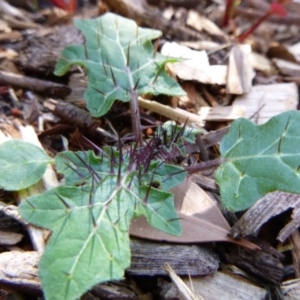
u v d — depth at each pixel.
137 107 0.20
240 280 0.18
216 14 0.30
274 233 0.19
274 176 0.17
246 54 0.26
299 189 0.17
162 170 0.17
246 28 0.30
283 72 0.26
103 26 0.23
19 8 0.28
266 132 0.18
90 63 0.21
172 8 0.30
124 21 0.23
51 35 0.25
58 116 0.22
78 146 0.22
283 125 0.18
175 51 0.26
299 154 0.18
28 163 0.18
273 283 0.18
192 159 0.20
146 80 0.21
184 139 0.19
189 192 0.18
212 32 0.28
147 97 0.23
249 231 0.18
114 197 0.16
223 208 0.19
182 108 0.23
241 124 0.19
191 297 0.16
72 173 0.17
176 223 0.16
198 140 0.21
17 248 0.17
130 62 0.22
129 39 0.22
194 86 0.24
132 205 0.16
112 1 0.28
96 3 0.30
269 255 0.18
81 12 0.28
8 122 0.22
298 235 0.19
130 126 0.23
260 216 0.18
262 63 0.27
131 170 0.17
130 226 0.17
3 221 0.18
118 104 0.23
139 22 0.28
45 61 0.24
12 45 0.25
